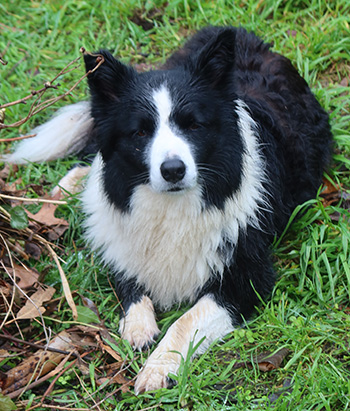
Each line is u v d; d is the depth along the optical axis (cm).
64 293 168
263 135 178
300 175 185
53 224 184
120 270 174
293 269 177
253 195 172
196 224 168
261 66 190
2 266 173
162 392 159
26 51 226
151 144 162
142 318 169
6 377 161
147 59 221
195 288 173
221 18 222
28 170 197
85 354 165
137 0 233
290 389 160
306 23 220
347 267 173
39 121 210
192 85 164
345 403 157
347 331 167
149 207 167
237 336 167
